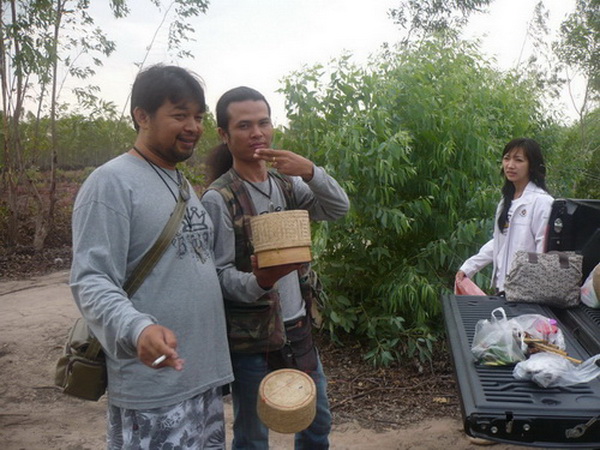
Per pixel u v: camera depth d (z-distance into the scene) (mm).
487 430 1947
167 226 2037
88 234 1908
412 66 5031
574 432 1917
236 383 2518
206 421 2217
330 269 5047
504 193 3777
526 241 3637
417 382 4559
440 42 5551
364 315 5027
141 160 2080
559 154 7965
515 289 3217
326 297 4926
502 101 5766
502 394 2074
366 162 4738
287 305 2592
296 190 2744
